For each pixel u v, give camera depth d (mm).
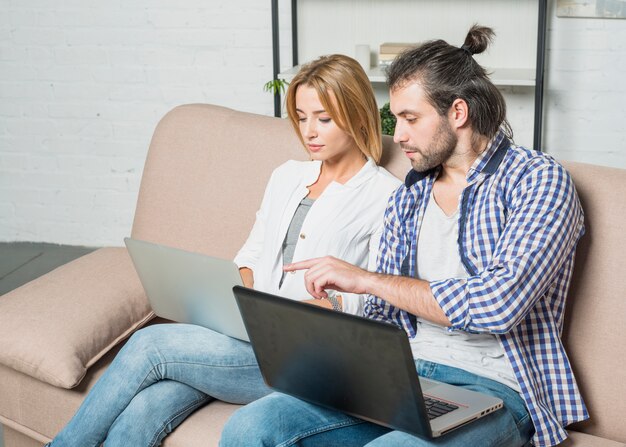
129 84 3816
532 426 1556
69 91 3865
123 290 2053
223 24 3693
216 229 2160
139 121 3854
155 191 2283
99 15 3760
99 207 3980
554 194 1506
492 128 1585
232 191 2158
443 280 1528
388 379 1367
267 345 1527
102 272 2127
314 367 1470
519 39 3480
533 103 3525
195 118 2293
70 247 4027
